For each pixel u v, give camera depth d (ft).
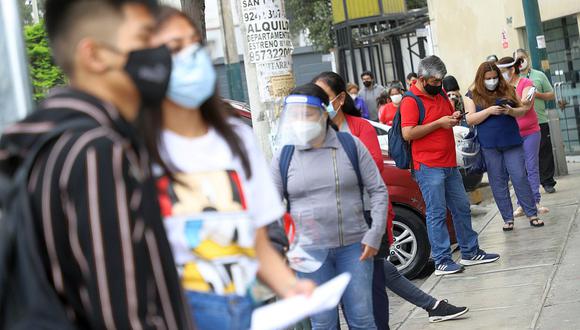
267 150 34.68
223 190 10.84
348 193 21.66
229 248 10.77
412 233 37.09
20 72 12.48
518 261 35.01
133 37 9.87
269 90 33.94
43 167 8.98
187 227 10.58
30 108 12.53
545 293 29.55
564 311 27.04
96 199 8.86
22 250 8.91
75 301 9.06
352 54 108.37
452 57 84.28
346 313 22.00
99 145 8.98
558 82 63.36
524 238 39.34
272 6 33.83
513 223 41.83
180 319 9.34
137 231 9.05
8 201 9.05
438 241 34.94
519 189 41.32
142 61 9.84
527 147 44.93
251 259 11.02
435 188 34.47
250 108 35.35
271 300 18.66
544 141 50.39
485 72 40.50
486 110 40.27
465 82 83.41
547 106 56.49
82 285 9.00
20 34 12.53
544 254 35.45
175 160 10.77
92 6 9.74
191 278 10.63
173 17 10.71
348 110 25.16
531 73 50.57
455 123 34.24
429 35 87.71
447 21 84.23
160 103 10.25
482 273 34.17
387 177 37.11
